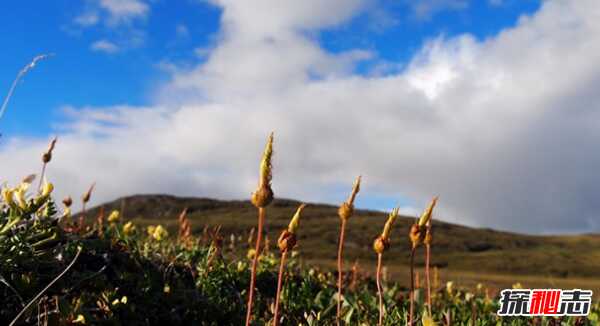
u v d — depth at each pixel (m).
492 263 52.19
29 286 3.60
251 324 4.84
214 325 4.57
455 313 5.87
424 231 3.24
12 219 3.62
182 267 5.71
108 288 4.14
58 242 4.45
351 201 3.16
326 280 7.43
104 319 3.71
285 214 72.81
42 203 3.69
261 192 2.51
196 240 7.02
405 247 53.34
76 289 4.02
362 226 63.41
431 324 3.45
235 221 58.97
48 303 3.65
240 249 7.46
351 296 6.13
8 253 3.64
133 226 6.01
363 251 48.72
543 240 74.88
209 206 77.56
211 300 5.03
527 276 46.62
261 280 6.25
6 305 3.56
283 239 2.67
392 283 8.18
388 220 3.20
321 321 4.63
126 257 5.02
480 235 71.19
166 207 73.75
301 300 5.69
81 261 4.48
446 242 61.88
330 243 51.84
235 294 5.57
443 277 15.49
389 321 4.54
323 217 71.75
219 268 5.84
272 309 5.04
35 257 3.83
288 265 7.23
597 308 5.57
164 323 4.39
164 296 4.62
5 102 3.68
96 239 4.93
